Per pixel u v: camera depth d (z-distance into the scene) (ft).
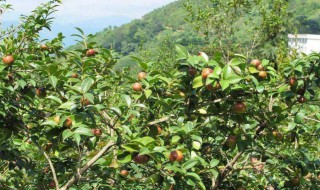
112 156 11.38
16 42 16.84
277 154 15.39
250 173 17.78
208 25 58.03
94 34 16.02
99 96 11.68
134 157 10.14
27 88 12.62
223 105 13.05
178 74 12.83
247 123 13.79
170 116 12.79
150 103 13.52
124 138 10.90
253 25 59.21
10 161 13.70
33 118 14.42
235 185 16.28
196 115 13.46
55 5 17.17
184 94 12.79
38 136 13.29
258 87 12.06
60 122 10.08
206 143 14.15
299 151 15.38
